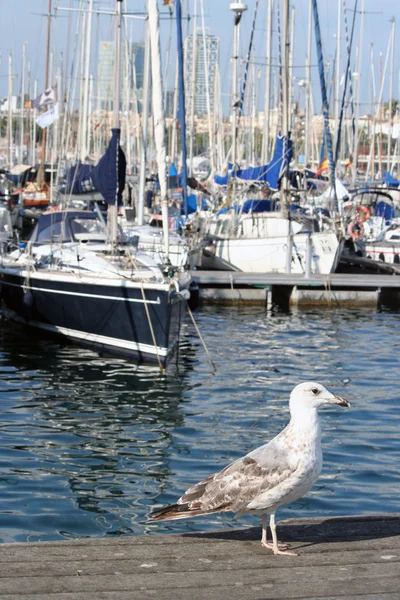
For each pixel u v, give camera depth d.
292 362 19.00
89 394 15.59
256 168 32.88
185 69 47.12
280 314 26.92
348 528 5.66
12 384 16.25
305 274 29.59
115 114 19.91
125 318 18.80
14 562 4.95
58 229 22.16
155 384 16.56
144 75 32.06
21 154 65.25
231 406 14.89
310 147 59.12
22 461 11.45
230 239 32.19
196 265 31.41
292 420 5.29
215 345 21.03
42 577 4.75
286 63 31.19
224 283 28.78
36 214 45.78
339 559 5.07
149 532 8.98
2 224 36.03
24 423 13.46
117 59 20.27
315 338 22.39
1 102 75.06
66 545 5.23
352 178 50.69
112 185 19.70
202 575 4.82
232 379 17.12
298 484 5.13
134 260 19.83
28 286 20.86
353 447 12.22
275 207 34.38
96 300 19.33
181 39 28.98
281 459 5.16
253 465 5.21
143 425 13.48
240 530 5.62
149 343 18.44
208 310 27.47
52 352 19.44
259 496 5.14
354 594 4.57
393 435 12.96
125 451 12.03
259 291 28.88
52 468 11.19
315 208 35.28
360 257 37.06
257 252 31.73
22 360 18.53
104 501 9.94
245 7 37.19
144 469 11.21
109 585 4.66
